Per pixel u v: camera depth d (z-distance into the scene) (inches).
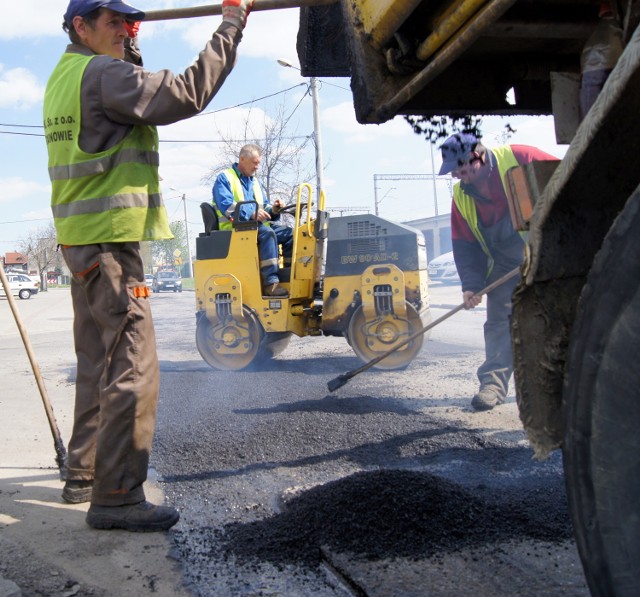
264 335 260.1
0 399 218.1
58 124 105.0
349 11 83.4
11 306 126.6
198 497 119.5
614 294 51.5
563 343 59.5
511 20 75.5
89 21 108.3
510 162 167.5
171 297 1273.4
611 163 54.6
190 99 101.8
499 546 90.8
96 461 104.7
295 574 86.7
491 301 179.6
